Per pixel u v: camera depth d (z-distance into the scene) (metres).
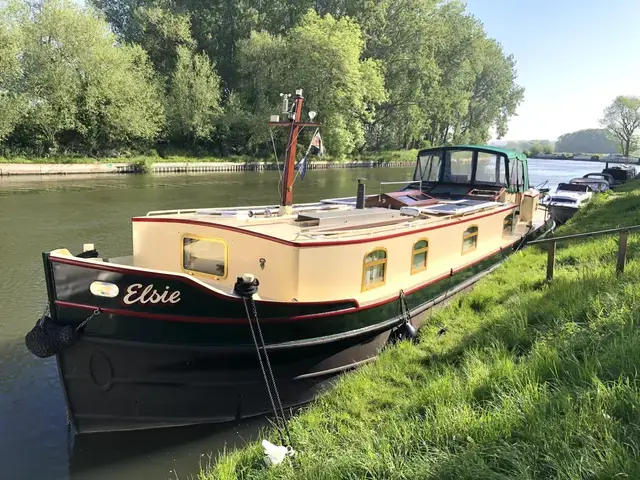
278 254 6.70
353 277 7.29
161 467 5.77
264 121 49.03
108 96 39.22
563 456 3.47
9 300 10.98
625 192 22.89
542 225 14.87
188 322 5.86
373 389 6.09
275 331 6.34
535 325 6.48
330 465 4.27
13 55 33.84
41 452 5.99
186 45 52.00
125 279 5.61
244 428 6.53
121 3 57.56
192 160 46.16
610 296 6.25
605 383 4.29
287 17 59.28
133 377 5.98
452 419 4.46
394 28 60.72
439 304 9.17
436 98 65.31
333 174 45.56
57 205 22.55
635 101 75.88
